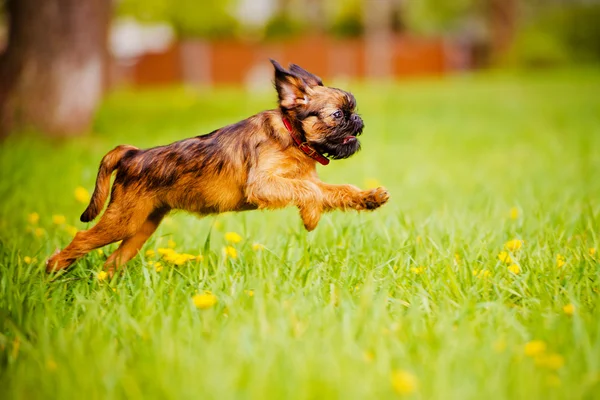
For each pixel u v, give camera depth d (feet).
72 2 42.06
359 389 9.44
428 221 18.90
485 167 33.94
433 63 131.13
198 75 122.11
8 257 16.60
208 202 15.80
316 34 143.64
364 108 66.39
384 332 11.30
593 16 139.44
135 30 144.56
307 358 10.25
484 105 67.92
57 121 42.22
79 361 10.63
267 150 15.44
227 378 9.84
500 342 10.94
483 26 171.94
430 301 13.16
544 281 14.05
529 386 9.59
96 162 33.94
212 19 138.62
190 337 11.47
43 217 22.76
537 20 146.00
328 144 15.55
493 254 15.83
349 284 14.32
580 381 10.01
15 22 41.93
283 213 22.53
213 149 15.60
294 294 13.34
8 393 10.10
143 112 62.18
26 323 12.21
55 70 41.98
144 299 13.17
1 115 41.93
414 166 34.27
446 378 9.73
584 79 99.35
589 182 27.99
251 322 11.72
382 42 126.31
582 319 11.88
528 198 24.06
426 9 163.12
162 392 9.70
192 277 14.76
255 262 15.31
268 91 91.50
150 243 17.69
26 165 32.45
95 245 15.96
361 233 17.30
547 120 54.90
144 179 15.71
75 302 13.51
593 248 16.10
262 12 156.87
